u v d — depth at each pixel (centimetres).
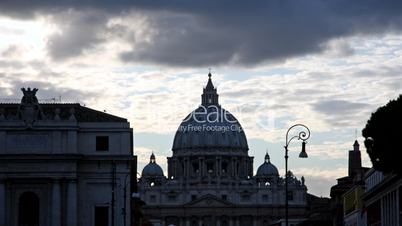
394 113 13175
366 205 19688
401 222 14825
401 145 13050
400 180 14850
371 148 13362
